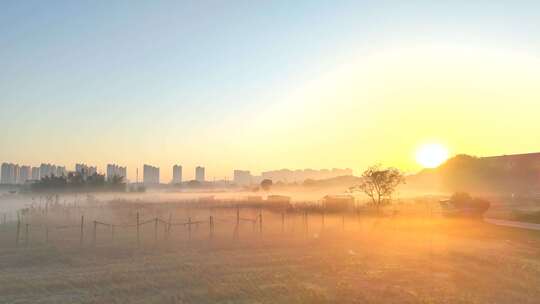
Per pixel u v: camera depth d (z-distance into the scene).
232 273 15.80
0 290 13.45
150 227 30.09
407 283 14.59
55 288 13.73
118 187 75.50
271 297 12.79
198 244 22.45
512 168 81.94
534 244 23.39
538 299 12.84
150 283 14.27
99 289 13.62
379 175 41.50
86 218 35.78
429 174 98.06
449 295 13.16
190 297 12.77
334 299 12.62
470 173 86.00
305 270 16.44
